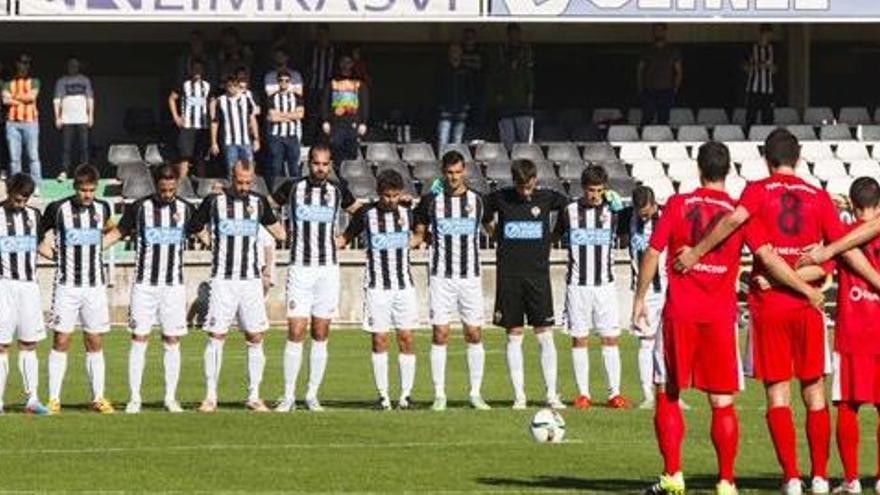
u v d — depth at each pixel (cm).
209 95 7531
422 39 8531
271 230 4556
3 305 4431
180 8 7338
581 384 4619
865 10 7725
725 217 3027
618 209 4653
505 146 7862
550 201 4619
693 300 3039
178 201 4516
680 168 8000
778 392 3105
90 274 4466
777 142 3109
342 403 4688
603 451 3731
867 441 3925
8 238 4438
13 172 7500
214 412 4419
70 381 5212
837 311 3180
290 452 3700
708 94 8794
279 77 7456
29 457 3631
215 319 4503
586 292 4625
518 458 3622
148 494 3180
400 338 4578
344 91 7656
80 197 4481
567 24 8656
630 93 8725
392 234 4556
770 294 3086
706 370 3038
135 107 8362
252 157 7456
